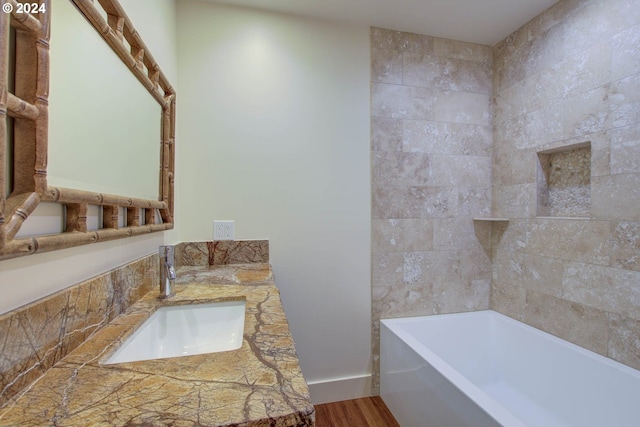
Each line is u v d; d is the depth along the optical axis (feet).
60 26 2.04
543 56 5.54
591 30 4.70
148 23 3.85
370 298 6.15
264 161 5.60
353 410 5.66
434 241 6.48
